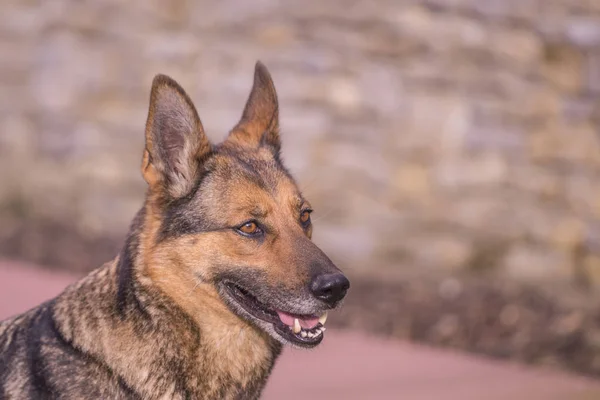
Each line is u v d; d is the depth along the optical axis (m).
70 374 5.90
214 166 6.57
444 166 14.64
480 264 14.12
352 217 14.55
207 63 15.91
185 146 6.47
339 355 10.82
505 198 14.46
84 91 16.86
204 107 15.64
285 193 6.70
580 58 14.89
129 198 15.99
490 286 13.19
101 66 16.83
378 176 14.71
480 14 15.02
